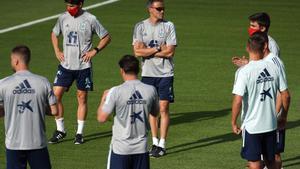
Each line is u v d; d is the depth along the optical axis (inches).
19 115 1199.6
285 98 1277.1
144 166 1194.6
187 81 2137.1
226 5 3363.7
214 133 1678.2
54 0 3442.4
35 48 2546.8
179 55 2459.4
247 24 2979.8
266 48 1285.7
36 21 2982.3
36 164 1218.0
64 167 1453.0
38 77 1216.2
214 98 1971.0
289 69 2274.9
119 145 1182.3
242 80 1238.3
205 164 1472.7
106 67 2295.8
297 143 1604.3
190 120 1781.5
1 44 2603.3
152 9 1553.9
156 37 1560.0
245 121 1261.1
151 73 1561.3
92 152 1549.0
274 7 3329.2
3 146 1578.5
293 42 2667.3
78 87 1627.7
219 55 2464.3
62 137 1625.2
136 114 1181.7
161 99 1553.9
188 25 2940.5
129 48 2554.1
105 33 1638.8
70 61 1622.8
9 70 2250.2
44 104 1214.3
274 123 1261.1
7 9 3228.3
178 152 1551.4
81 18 1621.6
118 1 3412.9
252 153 1258.6
